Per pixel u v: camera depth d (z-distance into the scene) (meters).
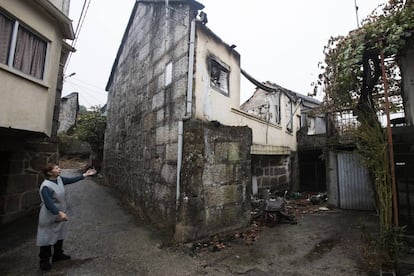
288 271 3.43
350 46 3.75
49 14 5.26
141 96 7.43
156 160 5.79
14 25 4.52
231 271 3.45
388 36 3.36
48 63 5.39
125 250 4.11
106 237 4.70
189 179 4.46
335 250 4.13
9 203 5.51
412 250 3.49
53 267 3.48
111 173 10.52
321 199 9.01
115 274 3.32
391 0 3.81
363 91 4.19
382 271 3.16
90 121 14.59
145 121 6.84
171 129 5.20
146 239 4.61
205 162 4.72
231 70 6.21
